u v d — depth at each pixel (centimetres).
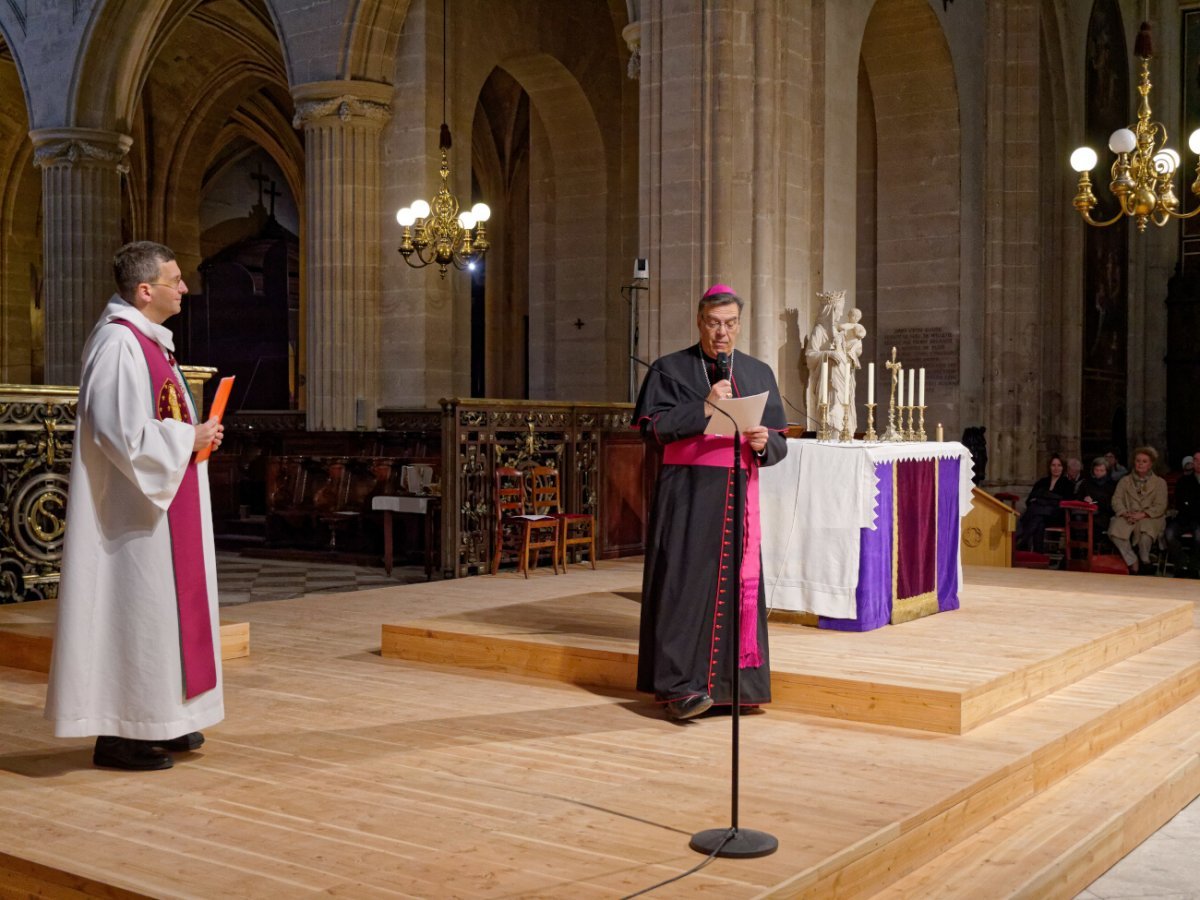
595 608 738
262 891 311
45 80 1736
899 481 668
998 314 1566
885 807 393
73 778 420
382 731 493
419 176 1455
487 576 992
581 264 1850
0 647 641
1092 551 1134
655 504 525
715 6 1103
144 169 2372
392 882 319
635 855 343
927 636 633
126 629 414
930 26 1457
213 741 475
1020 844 418
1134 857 463
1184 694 653
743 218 1120
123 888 314
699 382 522
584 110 1802
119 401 400
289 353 2569
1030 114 1577
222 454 1766
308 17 1474
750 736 491
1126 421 2017
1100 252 1892
